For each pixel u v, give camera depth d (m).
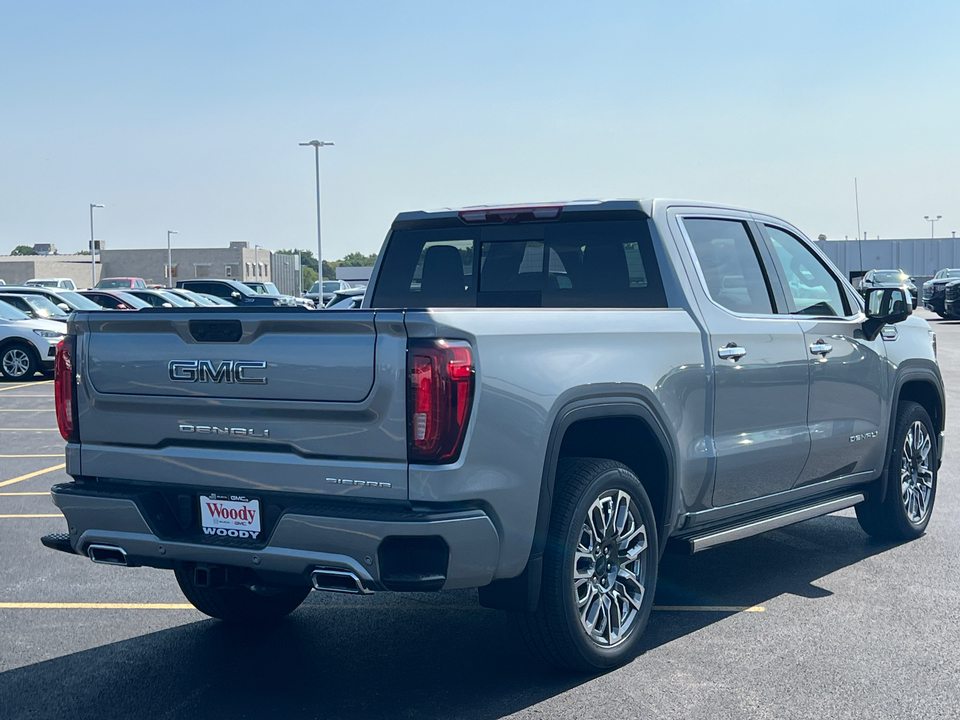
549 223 5.86
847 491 6.86
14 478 10.21
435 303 6.23
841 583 6.27
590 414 4.62
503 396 4.21
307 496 4.20
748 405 5.65
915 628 5.40
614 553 4.86
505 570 4.27
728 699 4.45
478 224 6.10
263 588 5.48
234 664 4.95
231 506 4.40
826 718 4.25
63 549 4.85
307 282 186.25
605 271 5.66
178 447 4.49
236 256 119.62
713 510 5.56
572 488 4.62
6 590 6.26
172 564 4.54
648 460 5.20
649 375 4.95
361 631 5.46
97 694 4.57
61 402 4.77
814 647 5.11
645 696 4.50
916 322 7.54
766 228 6.27
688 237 5.64
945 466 10.27
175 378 4.45
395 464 4.04
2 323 21.19
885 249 66.25
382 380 4.03
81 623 5.61
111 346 4.62
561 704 4.41
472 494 4.09
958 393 16.28
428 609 5.88
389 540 4.03
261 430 4.28
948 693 4.51
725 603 5.87
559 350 4.52
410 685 4.66
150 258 120.00
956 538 7.41
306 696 4.53
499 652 5.11
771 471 5.88
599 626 4.79
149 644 5.25
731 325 5.59
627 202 5.56
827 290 6.68
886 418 6.94
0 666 4.93
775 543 7.33
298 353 4.18
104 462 4.68
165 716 4.32
